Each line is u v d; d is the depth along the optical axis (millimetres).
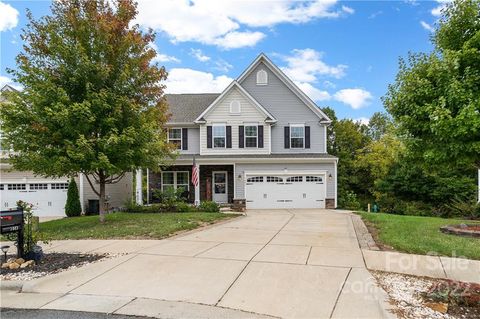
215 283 5000
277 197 19250
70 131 10492
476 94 5477
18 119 10633
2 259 6641
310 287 4754
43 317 4008
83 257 6773
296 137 20844
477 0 6016
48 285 5125
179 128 21047
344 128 33156
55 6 11328
